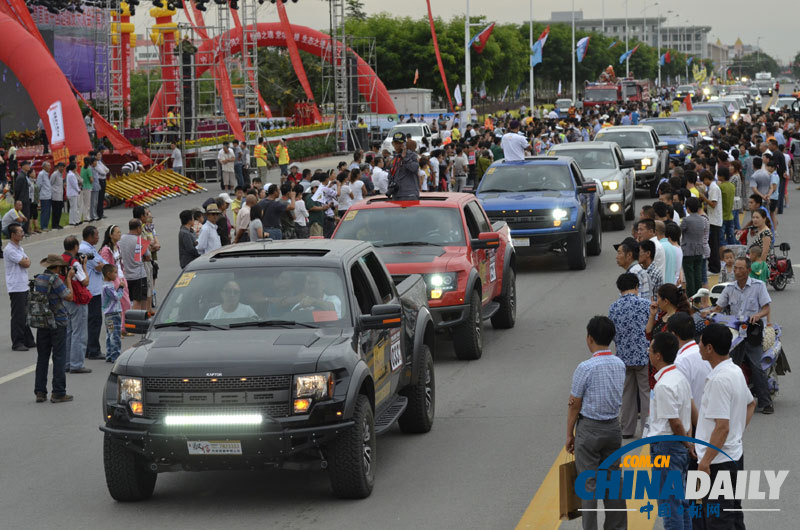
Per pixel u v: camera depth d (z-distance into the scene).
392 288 11.14
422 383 11.34
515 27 129.50
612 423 7.83
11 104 54.75
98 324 16.33
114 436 8.87
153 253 19.22
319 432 8.70
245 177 47.22
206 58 61.31
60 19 59.28
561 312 18.77
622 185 29.53
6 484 10.11
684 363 8.52
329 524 8.63
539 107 109.38
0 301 21.86
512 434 11.32
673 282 13.11
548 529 8.38
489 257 16.44
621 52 161.88
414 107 84.62
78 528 8.76
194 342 9.21
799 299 19.41
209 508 9.22
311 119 76.88
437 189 31.95
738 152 30.02
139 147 51.50
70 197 34.38
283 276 10.01
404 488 9.58
